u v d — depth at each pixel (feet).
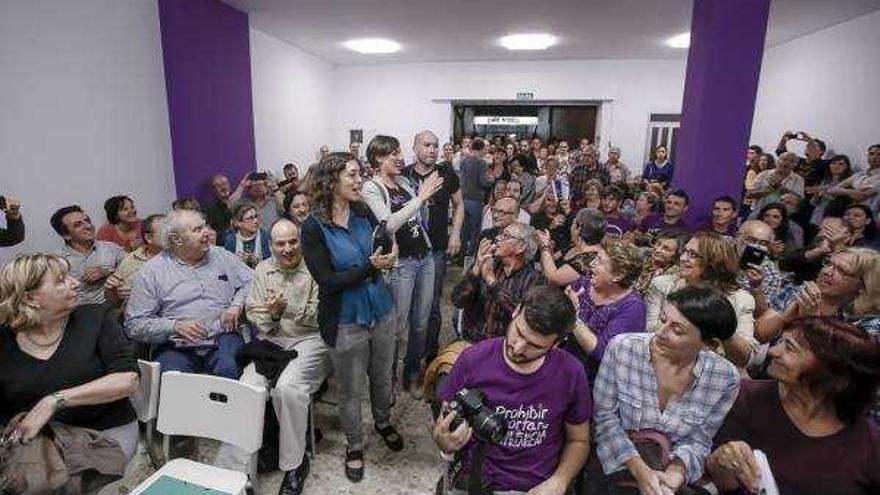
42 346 4.63
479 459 4.27
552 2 14.37
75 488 4.37
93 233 8.82
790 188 14.64
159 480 4.57
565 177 17.08
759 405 4.14
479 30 18.08
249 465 4.95
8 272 4.34
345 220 5.91
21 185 9.44
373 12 15.80
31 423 4.12
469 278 6.67
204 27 13.75
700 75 10.73
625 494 4.55
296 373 6.26
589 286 6.20
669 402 4.50
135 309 6.91
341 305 5.82
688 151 11.30
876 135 14.79
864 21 15.38
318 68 24.64
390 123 27.14
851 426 3.71
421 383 8.65
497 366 4.29
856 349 3.50
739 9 10.09
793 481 3.88
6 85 9.05
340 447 7.18
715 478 4.27
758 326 6.17
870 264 5.42
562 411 4.35
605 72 24.54
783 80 20.17
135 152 12.21
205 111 14.06
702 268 6.04
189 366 6.79
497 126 27.04
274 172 20.85
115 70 11.44
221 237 12.10
